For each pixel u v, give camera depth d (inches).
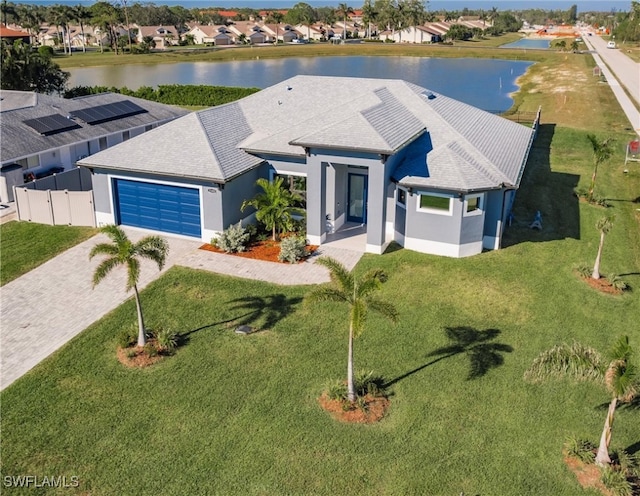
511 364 716.0
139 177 1067.3
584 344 757.9
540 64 4392.2
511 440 597.6
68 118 1475.1
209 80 3730.3
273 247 1037.2
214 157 1040.8
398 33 6752.0
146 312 830.5
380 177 957.8
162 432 608.1
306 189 1061.1
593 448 580.7
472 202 971.9
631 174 1519.4
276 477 552.7
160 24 7386.8
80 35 6412.4
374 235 998.4
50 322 808.9
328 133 984.9
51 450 585.0
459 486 542.3
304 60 5073.8
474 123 1212.5
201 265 967.6
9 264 981.2
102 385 680.4
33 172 1326.3
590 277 931.3
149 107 1729.8
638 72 3666.3
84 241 1075.3
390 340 765.3
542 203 1275.8
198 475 555.2
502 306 845.8
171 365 716.0
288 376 695.7
